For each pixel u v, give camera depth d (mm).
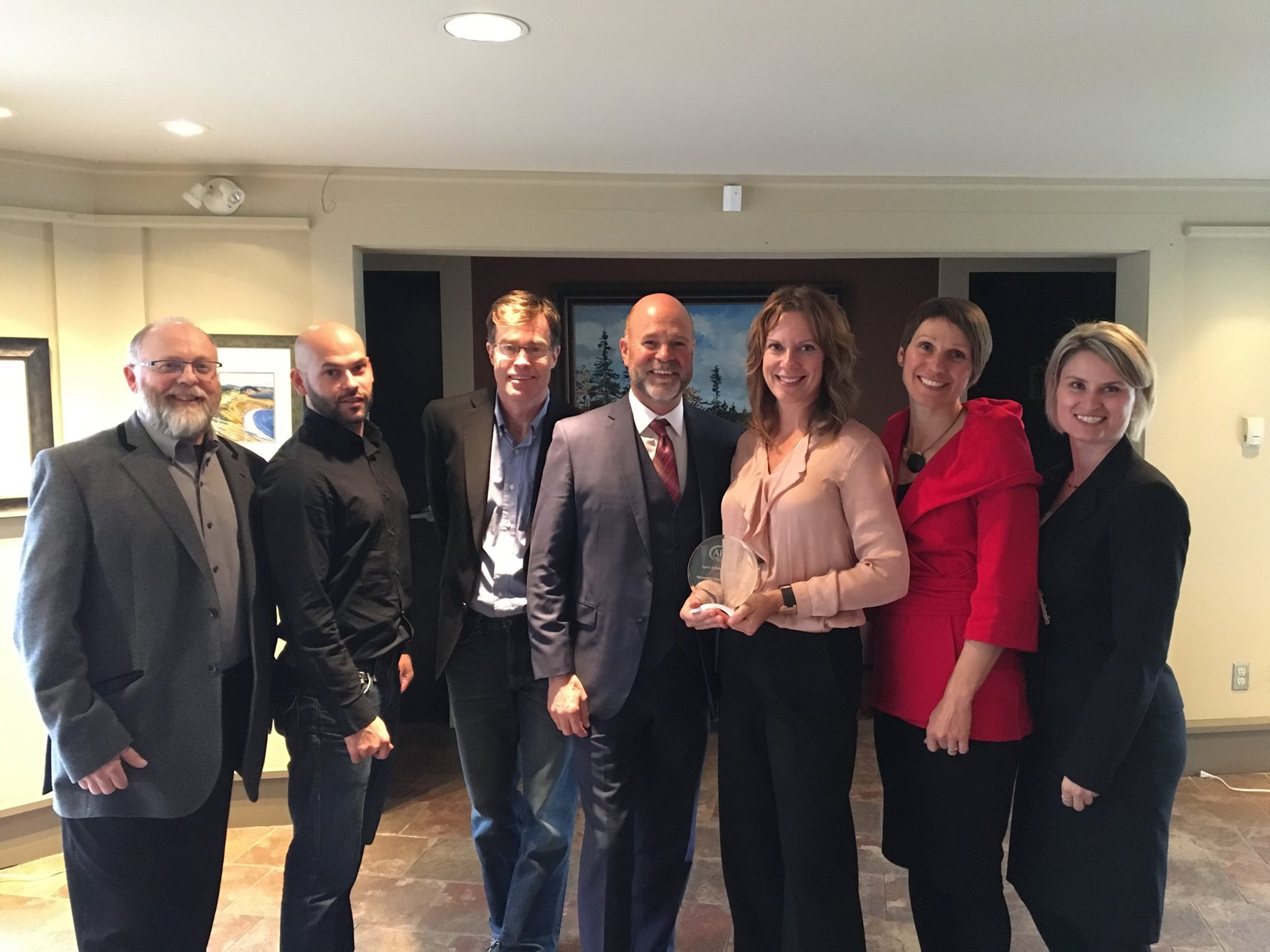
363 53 2113
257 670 1968
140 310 3215
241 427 3297
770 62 2186
